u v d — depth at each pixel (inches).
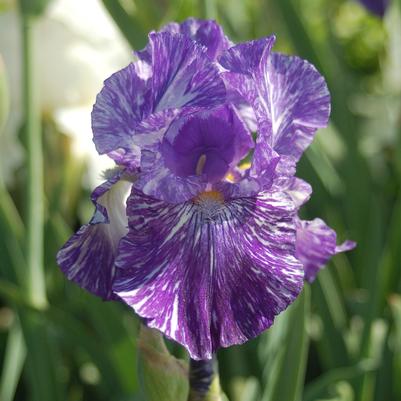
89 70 32.8
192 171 17.4
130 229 16.3
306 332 21.3
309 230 18.5
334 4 55.6
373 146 40.0
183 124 17.0
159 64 16.8
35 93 24.9
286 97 17.7
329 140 34.9
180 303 16.1
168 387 17.9
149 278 16.1
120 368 24.7
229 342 16.2
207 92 16.8
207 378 18.0
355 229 32.0
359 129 41.4
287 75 17.7
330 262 29.3
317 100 17.8
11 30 31.8
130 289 16.0
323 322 25.8
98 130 16.6
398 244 29.2
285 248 16.6
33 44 24.7
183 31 17.8
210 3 24.6
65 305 29.2
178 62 16.8
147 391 18.1
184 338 15.9
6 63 31.9
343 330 26.3
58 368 27.0
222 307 16.3
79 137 32.4
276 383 21.3
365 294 27.9
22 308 24.6
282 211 16.8
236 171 17.6
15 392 29.2
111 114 16.7
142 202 16.5
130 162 16.9
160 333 17.8
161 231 16.5
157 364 17.8
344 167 33.1
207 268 16.5
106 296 17.1
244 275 16.5
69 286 30.4
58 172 32.7
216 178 17.2
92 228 16.8
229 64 17.0
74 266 16.8
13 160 32.9
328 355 25.8
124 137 16.7
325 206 31.3
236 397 25.2
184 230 16.6
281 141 17.8
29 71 24.6
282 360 21.2
